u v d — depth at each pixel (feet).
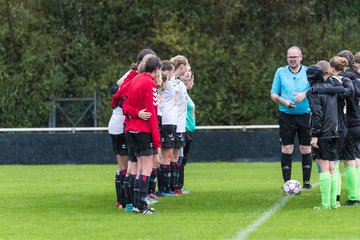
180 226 109.40
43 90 289.53
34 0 291.58
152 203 137.39
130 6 294.46
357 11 296.51
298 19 293.84
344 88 123.54
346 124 127.13
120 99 129.90
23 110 290.97
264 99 289.12
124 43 294.87
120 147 131.44
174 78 150.00
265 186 168.96
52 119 292.61
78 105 292.61
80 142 251.39
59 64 291.38
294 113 156.46
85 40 292.40
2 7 289.53
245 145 254.27
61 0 293.02
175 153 153.48
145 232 104.42
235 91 289.33
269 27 295.69
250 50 291.38
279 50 292.20
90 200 143.54
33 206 134.51
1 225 112.16
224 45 291.17
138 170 123.85
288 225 109.29
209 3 293.84
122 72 289.94
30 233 104.99
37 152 251.39
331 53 290.56
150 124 122.01
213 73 289.74
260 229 106.01
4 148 251.60
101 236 101.81
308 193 150.92
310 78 123.65
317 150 124.77
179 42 290.15
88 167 236.02
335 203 127.13
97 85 290.15
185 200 142.31
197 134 255.09
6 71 290.15
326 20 294.25
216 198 144.87
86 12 296.10
